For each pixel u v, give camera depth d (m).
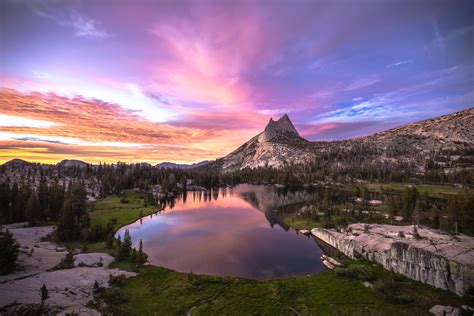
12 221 96.88
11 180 187.12
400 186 192.38
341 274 54.00
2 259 46.06
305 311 41.09
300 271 60.75
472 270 41.56
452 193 151.38
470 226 68.94
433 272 46.12
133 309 40.75
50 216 104.50
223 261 67.56
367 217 100.06
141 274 54.53
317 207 125.94
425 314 38.62
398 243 52.91
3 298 34.94
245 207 155.25
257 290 48.72
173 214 134.50
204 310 41.44
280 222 113.81
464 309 37.91
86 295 41.62
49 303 35.31
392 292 44.47
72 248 66.44
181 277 54.53
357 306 41.81
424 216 92.88
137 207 143.50
